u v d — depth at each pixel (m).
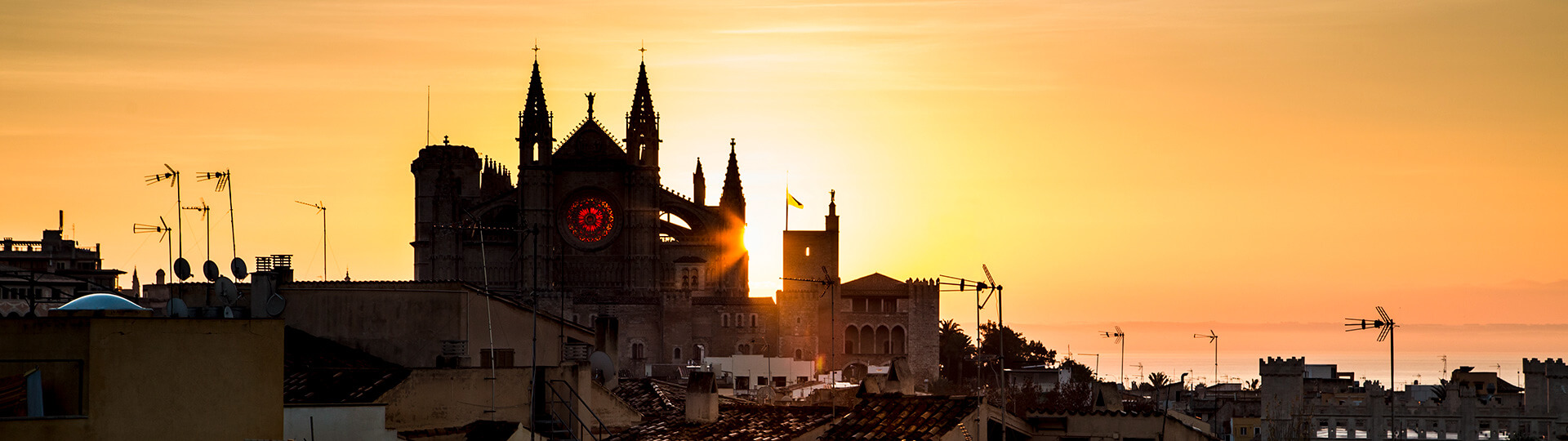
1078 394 145.38
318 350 50.78
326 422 39.75
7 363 31.69
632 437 51.34
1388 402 147.75
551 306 156.50
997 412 49.19
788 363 197.25
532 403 45.12
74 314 32.81
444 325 52.38
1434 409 148.25
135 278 97.12
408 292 52.56
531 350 55.97
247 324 33.22
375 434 40.22
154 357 32.25
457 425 45.28
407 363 52.25
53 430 30.88
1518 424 147.75
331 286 53.66
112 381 31.75
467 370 45.81
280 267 56.53
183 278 48.22
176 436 32.31
